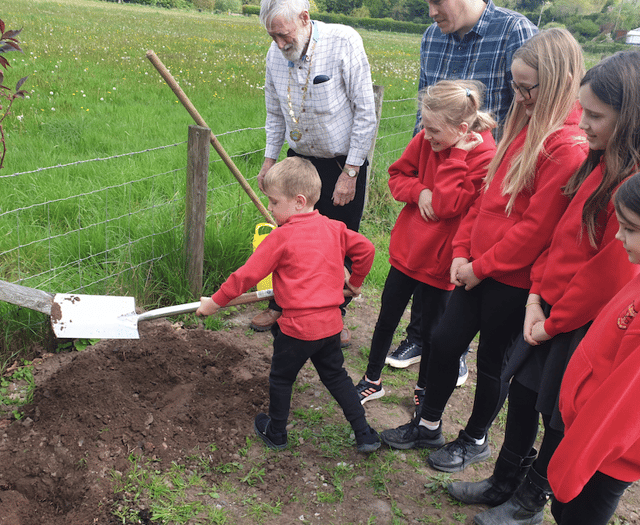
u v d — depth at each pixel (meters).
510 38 2.75
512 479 2.13
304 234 2.24
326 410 2.74
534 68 1.80
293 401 2.78
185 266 3.48
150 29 21.83
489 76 2.86
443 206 2.28
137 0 62.62
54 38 13.66
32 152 5.11
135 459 2.26
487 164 2.28
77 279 3.33
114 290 3.31
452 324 2.22
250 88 10.12
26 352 2.86
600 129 1.50
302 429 2.59
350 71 2.95
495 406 2.29
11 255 3.41
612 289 1.56
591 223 1.58
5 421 2.44
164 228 3.74
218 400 2.69
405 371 3.16
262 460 2.37
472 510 2.21
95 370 2.63
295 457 2.40
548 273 1.77
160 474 2.23
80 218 3.97
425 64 3.15
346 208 3.36
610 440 1.38
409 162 2.57
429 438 2.49
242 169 5.21
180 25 27.83
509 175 1.95
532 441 2.06
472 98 2.18
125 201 4.34
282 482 2.27
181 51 14.44
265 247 2.24
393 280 2.58
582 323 1.65
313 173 2.27
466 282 2.11
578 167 1.75
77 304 2.66
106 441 2.31
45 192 4.21
